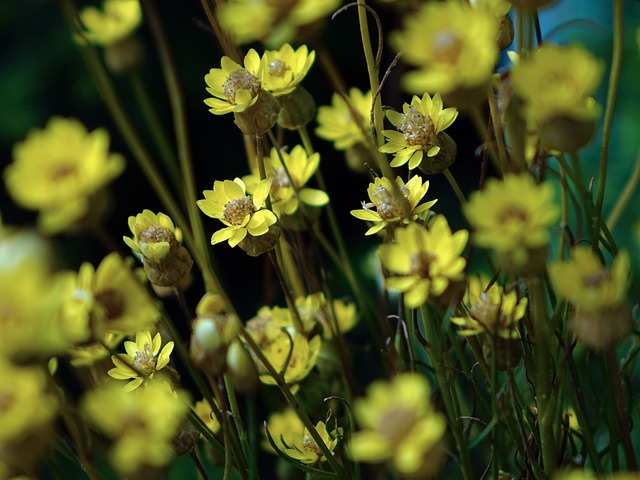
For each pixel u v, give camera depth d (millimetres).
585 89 463
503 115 487
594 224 529
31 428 448
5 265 449
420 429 449
